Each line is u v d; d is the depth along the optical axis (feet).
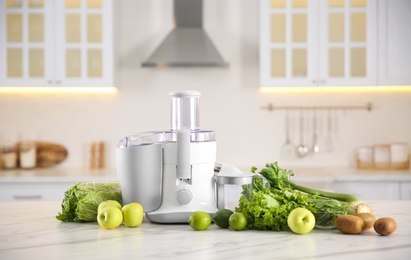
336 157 16.48
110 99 16.49
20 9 15.08
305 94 16.46
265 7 15.19
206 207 6.65
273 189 6.53
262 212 6.10
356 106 16.42
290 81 15.20
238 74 16.51
